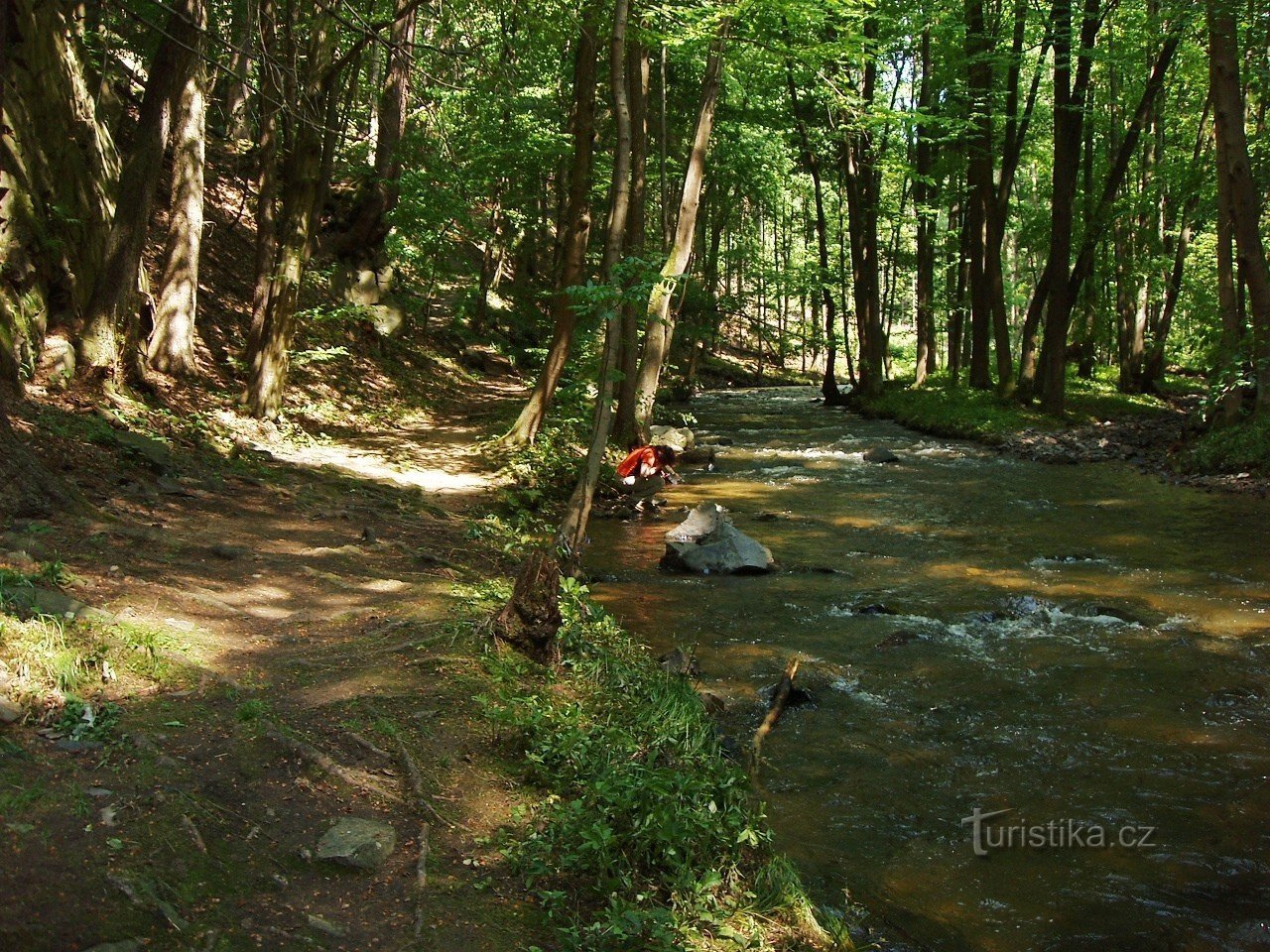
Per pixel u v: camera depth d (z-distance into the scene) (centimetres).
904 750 604
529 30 1484
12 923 302
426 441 1672
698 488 1595
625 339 1706
